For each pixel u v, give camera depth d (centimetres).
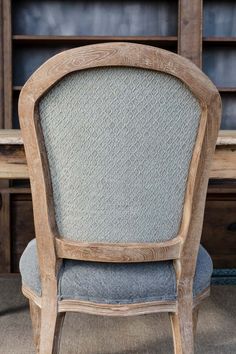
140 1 248
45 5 246
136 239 91
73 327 157
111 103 83
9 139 111
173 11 249
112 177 87
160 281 93
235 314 171
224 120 258
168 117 84
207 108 84
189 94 84
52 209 91
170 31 249
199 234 93
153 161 87
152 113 84
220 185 229
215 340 147
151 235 92
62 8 247
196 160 88
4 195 222
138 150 86
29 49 249
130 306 93
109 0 248
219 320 164
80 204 89
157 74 81
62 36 231
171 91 83
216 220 227
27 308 177
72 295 93
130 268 94
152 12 249
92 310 93
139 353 137
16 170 115
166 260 95
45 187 88
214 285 209
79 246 90
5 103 221
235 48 256
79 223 90
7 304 181
